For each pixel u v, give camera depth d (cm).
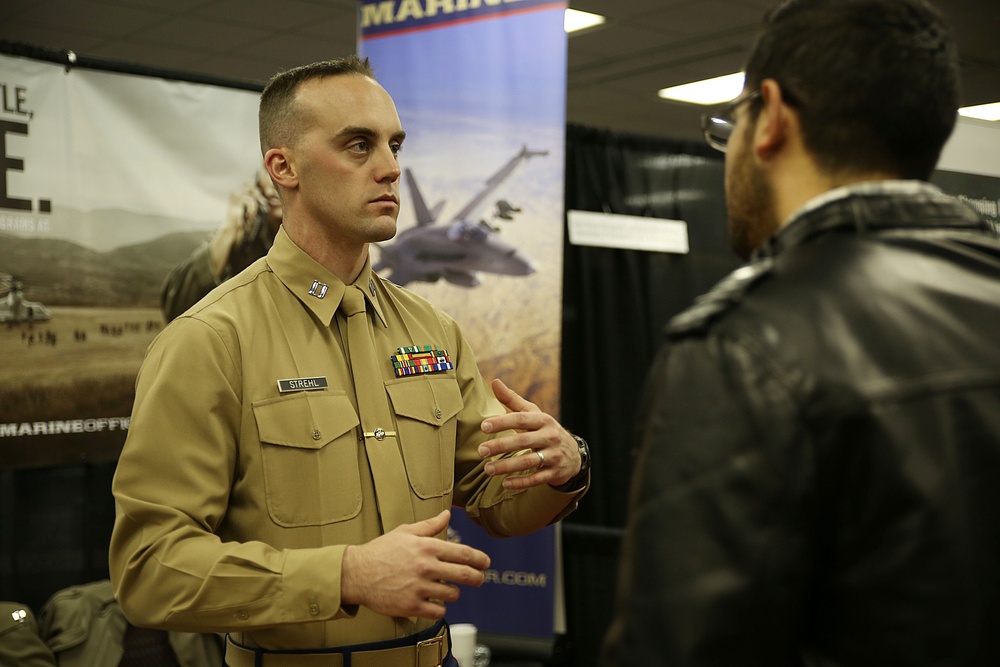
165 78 280
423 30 282
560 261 275
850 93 79
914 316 73
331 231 148
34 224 258
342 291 149
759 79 85
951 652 67
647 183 337
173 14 471
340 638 135
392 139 151
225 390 135
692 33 500
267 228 298
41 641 251
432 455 150
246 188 294
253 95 296
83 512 287
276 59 546
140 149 276
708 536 70
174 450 131
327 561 123
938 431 69
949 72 80
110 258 271
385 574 120
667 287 338
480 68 277
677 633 69
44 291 260
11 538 274
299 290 147
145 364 141
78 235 265
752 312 76
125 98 273
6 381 254
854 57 79
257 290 146
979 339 72
